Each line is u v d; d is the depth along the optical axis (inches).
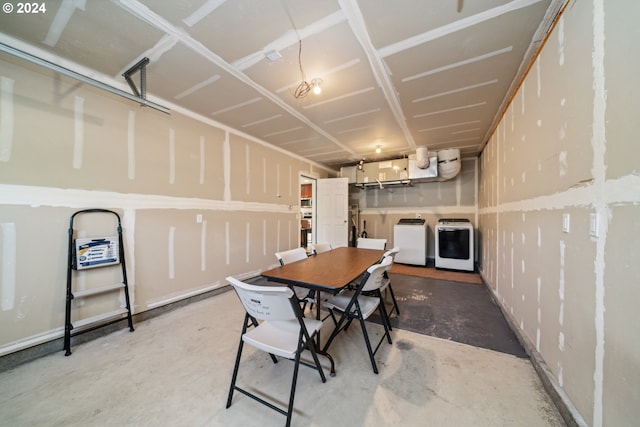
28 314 67.7
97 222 81.4
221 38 63.3
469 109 104.8
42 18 56.6
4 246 64.4
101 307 82.3
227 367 64.7
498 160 113.3
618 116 35.5
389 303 112.0
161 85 87.0
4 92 63.8
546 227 59.8
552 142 56.9
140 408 50.8
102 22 58.0
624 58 34.4
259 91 91.0
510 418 47.8
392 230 229.0
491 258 128.7
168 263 101.9
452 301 114.3
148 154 95.2
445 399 52.9
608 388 36.9
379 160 206.1
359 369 63.5
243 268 138.4
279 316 47.8
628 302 33.3
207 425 46.7
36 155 69.1
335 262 85.1
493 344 75.7
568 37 49.8
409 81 83.3
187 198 109.1
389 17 55.9
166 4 52.6
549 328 57.6
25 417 48.4
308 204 281.4
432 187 212.2
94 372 62.4
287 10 54.1
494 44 64.7
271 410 50.5
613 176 36.5
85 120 78.5
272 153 161.5
